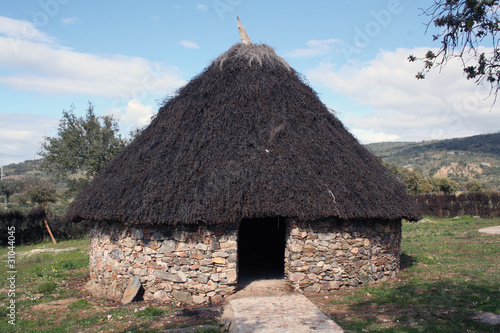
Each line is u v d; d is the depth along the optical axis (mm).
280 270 12141
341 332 6715
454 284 9758
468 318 7219
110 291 10109
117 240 10016
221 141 10016
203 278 9234
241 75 11602
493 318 7148
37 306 9586
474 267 11766
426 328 6781
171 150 10195
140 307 8922
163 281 9430
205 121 10531
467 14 6117
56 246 23562
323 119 11359
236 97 10977
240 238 16047
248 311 7930
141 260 9609
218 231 9250
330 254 9727
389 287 9875
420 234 21359
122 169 10570
